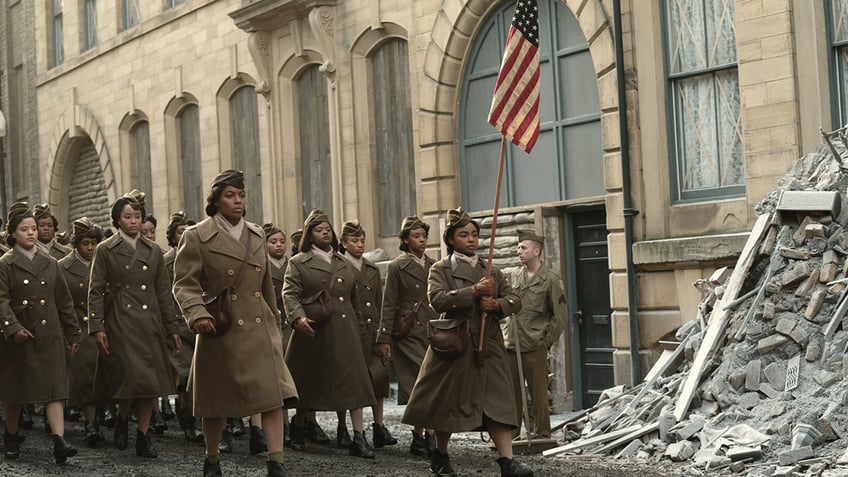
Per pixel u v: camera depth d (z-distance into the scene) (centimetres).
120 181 2486
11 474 888
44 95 2836
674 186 1286
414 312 1029
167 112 2297
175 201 2300
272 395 752
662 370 1079
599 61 1339
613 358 1338
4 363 972
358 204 1770
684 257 1231
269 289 789
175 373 1114
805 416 878
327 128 1878
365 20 1730
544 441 1030
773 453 869
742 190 1226
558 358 1400
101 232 1241
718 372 977
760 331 974
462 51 1562
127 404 1045
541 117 1459
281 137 1950
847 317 932
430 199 1593
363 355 1031
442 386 823
